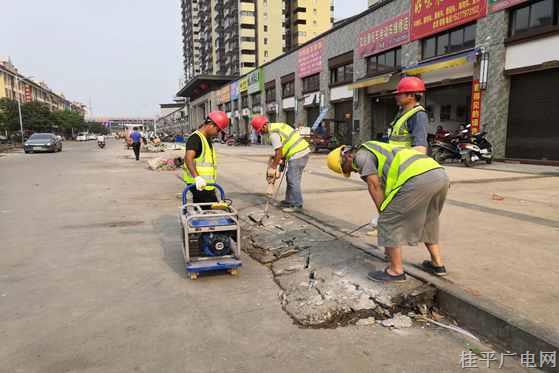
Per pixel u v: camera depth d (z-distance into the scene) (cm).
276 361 240
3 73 6588
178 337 269
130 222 602
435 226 327
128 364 237
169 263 421
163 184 1005
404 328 283
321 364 237
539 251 399
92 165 1577
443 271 334
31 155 2331
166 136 5903
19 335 271
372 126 2250
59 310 309
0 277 379
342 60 2408
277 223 552
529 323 252
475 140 1298
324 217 581
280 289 351
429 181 299
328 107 2622
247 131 4588
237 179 1069
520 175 1027
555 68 1231
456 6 1541
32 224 590
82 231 550
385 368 233
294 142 625
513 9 1339
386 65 2048
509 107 1396
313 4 7406
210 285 362
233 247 392
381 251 411
